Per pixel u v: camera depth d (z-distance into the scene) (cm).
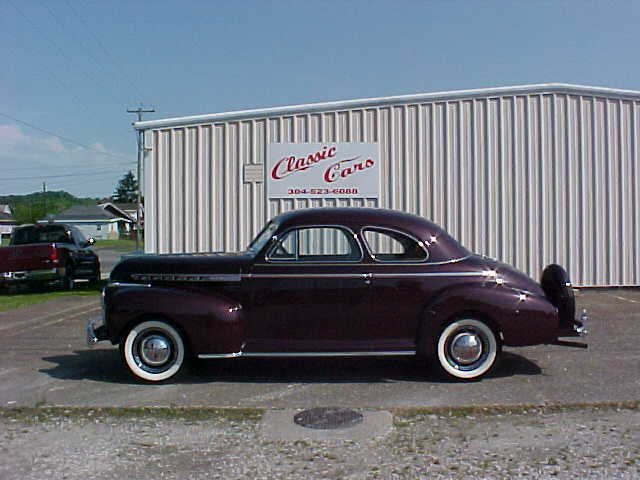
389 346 705
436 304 697
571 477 455
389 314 703
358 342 706
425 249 714
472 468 471
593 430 547
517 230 1397
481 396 648
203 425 573
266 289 706
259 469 475
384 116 1413
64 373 768
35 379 740
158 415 601
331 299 704
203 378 734
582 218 1398
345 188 1419
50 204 9394
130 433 555
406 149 1409
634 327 992
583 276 1396
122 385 709
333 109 1415
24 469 482
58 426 575
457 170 1406
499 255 1398
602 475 457
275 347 705
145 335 715
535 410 601
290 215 739
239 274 708
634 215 1408
